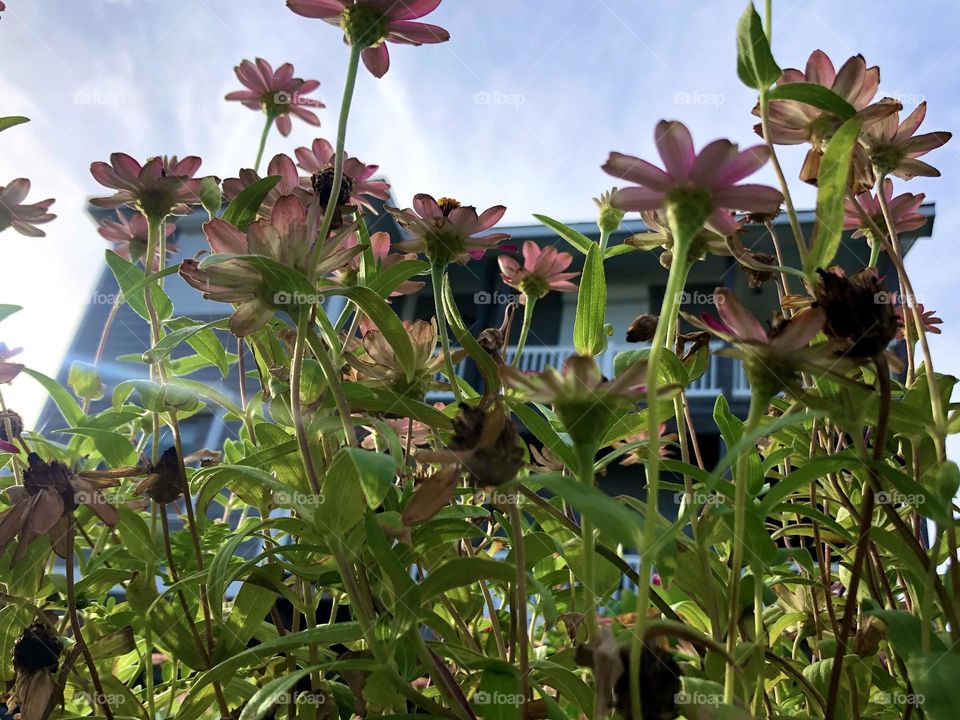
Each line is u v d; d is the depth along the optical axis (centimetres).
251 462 121
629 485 857
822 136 121
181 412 158
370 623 95
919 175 128
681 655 106
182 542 147
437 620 119
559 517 106
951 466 93
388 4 117
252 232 103
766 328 88
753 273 135
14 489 114
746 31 108
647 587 74
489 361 129
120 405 170
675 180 82
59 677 120
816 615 123
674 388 78
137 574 121
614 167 83
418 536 113
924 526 126
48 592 160
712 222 85
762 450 148
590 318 127
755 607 103
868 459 88
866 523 92
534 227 862
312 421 123
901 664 109
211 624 128
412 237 153
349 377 141
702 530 104
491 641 147
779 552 96
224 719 116
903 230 146
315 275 106
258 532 139
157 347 116
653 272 1142
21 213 171
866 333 85
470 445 87
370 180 162
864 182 126
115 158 154
